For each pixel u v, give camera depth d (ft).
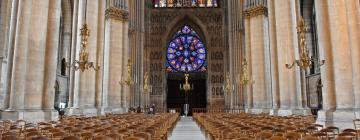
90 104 84.12
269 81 107.55
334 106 50.16
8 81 54.44
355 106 46.65
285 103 79.41
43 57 57.00
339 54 49.26
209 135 46.21
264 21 110.63
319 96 121.80
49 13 60.54
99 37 91.56
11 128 38.83
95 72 87.61
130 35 146.30
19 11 55.31
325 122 48.01
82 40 63.36
